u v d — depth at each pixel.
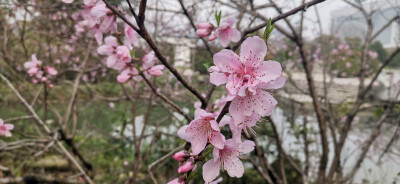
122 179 4.56
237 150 0.93
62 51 4.17
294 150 4.59
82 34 3.36
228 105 0.84
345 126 3.18
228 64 0.82
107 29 1.17
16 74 3.68
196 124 0.89
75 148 3.30
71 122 4.53
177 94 3.42
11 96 3.99
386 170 4.95
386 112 3.43
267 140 4.22
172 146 4.45
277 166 4.38
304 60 2.69
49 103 3.53
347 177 3.34
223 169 0.93
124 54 1.40
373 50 6.02
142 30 0.87
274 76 0.79
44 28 3.44
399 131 3.64
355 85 5.77
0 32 3.39
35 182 2.50
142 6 0.82
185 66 3.17
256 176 3.91
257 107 0.82
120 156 5.27
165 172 3.98
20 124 4.82
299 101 3.72
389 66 5.91
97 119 5.26
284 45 3.99
